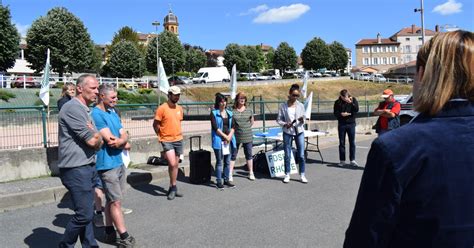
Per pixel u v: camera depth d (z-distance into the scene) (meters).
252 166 8.96
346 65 106.00
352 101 10.20
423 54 1.56
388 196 1.40
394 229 1.44
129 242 4.87
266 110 20.25
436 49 1.49
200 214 6.30
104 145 4.90
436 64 1.47
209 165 8.66
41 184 7.55
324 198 7.23
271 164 9.18
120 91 36.78
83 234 4.57
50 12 57.62
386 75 85.88
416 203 1.39
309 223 5.79
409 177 1.38
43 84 8.69
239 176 9.25
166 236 5.32
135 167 9.43
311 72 80.56
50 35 55.53
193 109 19.09
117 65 71.38
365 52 128.38
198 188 8.08
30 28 56.56
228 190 7.90
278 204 6.84
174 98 7.19
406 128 1.46
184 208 6.65
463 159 1.37
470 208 1.36
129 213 6.38
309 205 6.76
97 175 4.66
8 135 8.48
